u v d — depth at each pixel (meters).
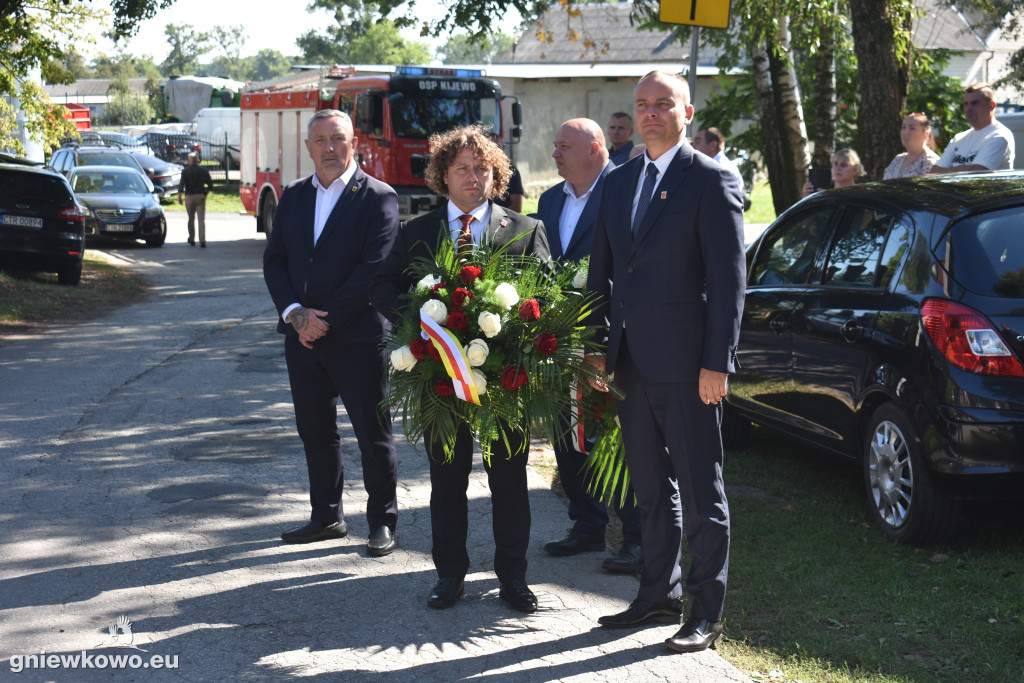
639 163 4.00
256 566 4.77
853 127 20.14
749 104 20.61
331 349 4.82
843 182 8.27
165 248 22.62
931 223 4.95
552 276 4.25
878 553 4.88
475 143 4.23
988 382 4.55
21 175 15.07
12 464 6.38
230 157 47.53
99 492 5.83
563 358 3.93
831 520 5.36
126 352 10.49
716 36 17.06
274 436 7.14
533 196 31.38
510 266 4.11
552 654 3.89
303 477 6.18
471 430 4.05
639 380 3.95
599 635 4.05
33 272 16.27
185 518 5.41
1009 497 4.57
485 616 4.24
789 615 4.20
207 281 16.88
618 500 4.86
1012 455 4.51
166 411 7.88
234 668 3.78
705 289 3.86
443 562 4.35
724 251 3.72
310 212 4.91
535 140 31.30
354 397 4.86
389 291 4.30
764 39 15.43
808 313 5.69
